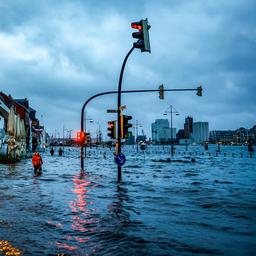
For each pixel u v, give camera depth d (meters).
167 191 14.52
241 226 8.01
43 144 100.75
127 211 9.77
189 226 7.96
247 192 14.36
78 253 5.83
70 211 9.63
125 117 17.19
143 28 14.41
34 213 9.26
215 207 10.61
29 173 23.17
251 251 6.04
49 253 5.80
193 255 5.79
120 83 17.23
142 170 27.97
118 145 17.72
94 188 15.32
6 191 13.80
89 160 47.28
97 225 7.91
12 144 36.16
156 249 6.10
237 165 37.06
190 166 34.44
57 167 31.08
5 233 7.07
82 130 24.62
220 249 6.14
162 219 8.72
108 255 5.74
